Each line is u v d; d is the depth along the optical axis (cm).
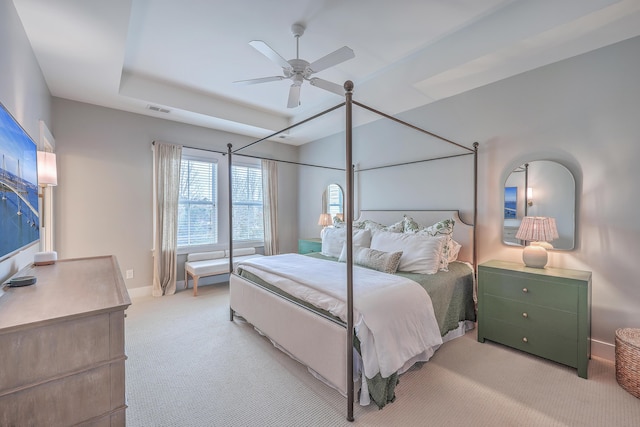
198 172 466
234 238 513
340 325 182
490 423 162
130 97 346
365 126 445
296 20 241
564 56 254
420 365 222
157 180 409
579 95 251
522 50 244
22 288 141
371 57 302
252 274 291
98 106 371
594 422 162
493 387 196
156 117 418
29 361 98
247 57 302
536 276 231
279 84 368
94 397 111
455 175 339
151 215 414
